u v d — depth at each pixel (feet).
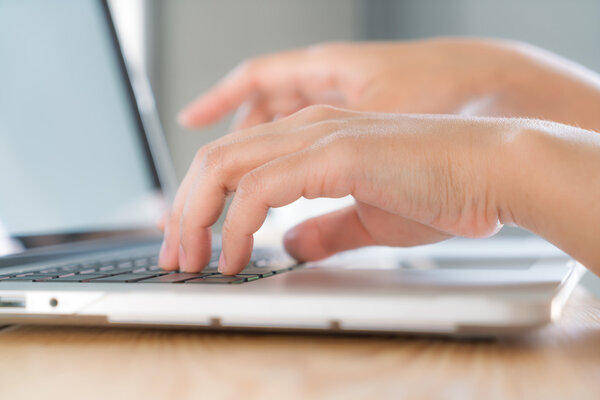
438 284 1.42
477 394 1.13
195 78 7.65
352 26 9.24
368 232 1.80
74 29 2.63
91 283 1.47
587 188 1.42
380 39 9.43
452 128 1.53
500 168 1.49
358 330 1.34
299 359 1.27
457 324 1.30
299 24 8.76
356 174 1.50
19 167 2.10
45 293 1.43
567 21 6.86
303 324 1.35
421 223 1.63
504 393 1.14
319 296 1.34
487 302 1.30
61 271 1.67
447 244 2.86
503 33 7.75
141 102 3.19
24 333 1.44
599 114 2.37
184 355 1.30
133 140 3.01
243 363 1.26
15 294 1.44
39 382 1.20
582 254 1.43
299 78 2.84
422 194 1.50
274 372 1.22
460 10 8.52
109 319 1.41
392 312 1.32
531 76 2.42
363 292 1.35
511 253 2.25
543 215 1.45
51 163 2.26
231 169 1.57
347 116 1.62
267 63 2.93
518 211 1.48
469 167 1.50
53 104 2.33
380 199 1.51
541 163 1.46
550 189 1.44
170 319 1.38
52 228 2.18
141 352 1.32
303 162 1.51
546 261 1.90
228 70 7.93
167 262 1.66
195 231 1.59
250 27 8.21
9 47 2.14
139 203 2.92
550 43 7.11
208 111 3.03
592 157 1.46
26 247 2.04
